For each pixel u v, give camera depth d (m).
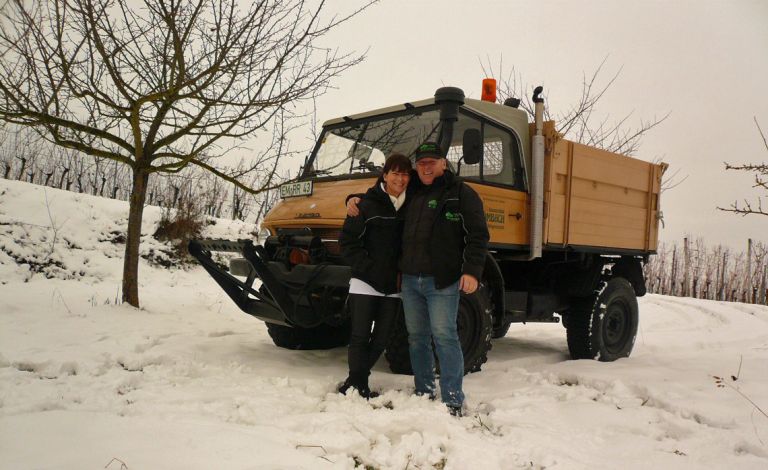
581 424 3.11
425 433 2.69
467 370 4.28
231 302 7.90
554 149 4.86
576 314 5.49
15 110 5.36
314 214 4.20
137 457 2.12
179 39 5.50
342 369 4.33
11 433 2.35
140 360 4.06
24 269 7.75
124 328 5.20
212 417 2.84
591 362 4.88
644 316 9.16
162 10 5.45
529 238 4.82
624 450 2.72
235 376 3.81
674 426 3.12
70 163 16.69
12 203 8.73
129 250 6.30
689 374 4.32
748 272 29.11
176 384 3.50
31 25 4.87
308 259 4.14
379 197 3.43
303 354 4.88
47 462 2.04
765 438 2.88
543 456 2.53
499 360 5.15
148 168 6.07
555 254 5.45
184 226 10.29
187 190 12.14
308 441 2.53
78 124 5.54
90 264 8.52
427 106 4.45
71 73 5.30
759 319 9.37
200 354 4.41
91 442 2.28
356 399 3.27
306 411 3.10
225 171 9.70
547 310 5.34
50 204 9.12
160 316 6.05
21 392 3.07
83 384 3.36
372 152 4.68
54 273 7.99
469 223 3.12
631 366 4.74
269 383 3.65
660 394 3.69
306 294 4.03
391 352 4.15
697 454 2.67
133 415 2.83
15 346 4.28
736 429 3.06
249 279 4.46
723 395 3.67
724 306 11.38
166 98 5.70
